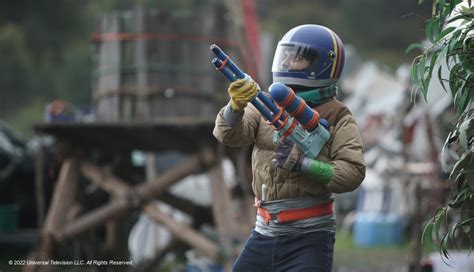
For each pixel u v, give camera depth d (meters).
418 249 22.61
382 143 50.88
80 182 29.59
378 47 169.12
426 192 33.00
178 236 26.67
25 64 104.12
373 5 171.75
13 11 101.19
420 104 38.88
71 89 108.44
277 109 12.46
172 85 25.77
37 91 106.06
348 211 56.62
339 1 183.25
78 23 105.44
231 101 12.41
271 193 12.98
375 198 48.34
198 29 26.09
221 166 26.67
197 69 26.02
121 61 25.92
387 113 54.81
